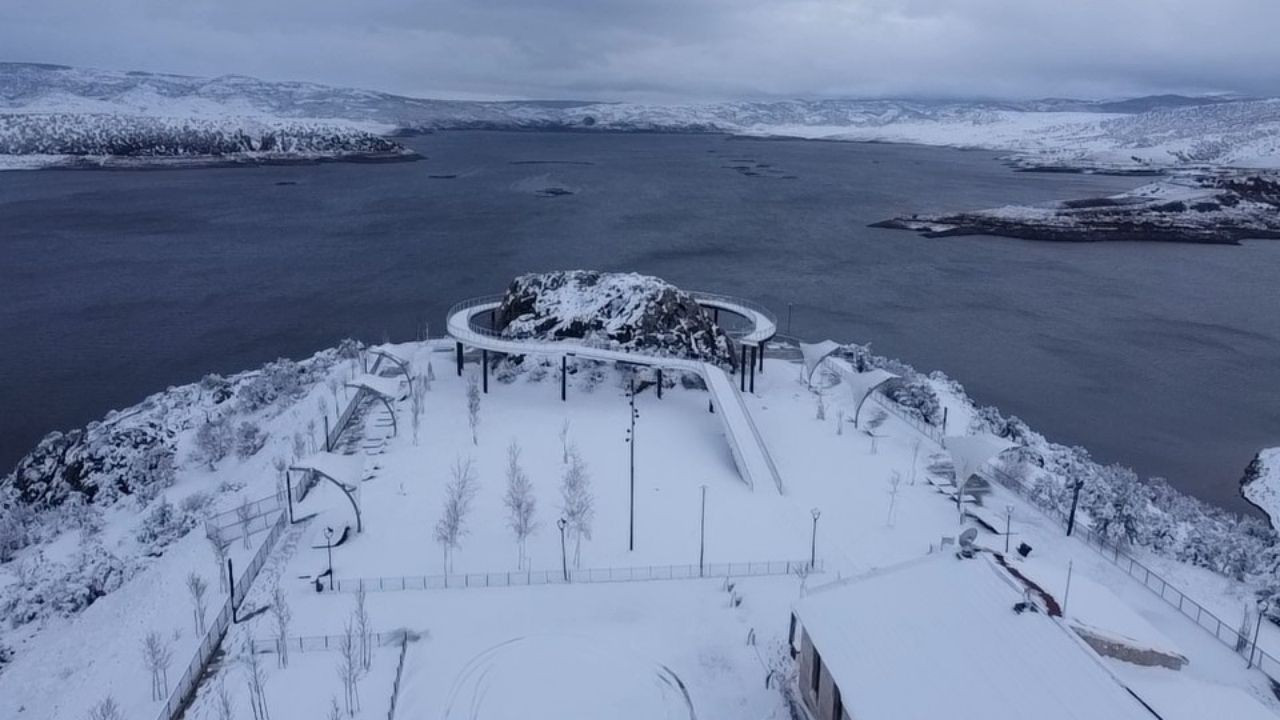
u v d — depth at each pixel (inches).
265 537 2603.3
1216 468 4013.3
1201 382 5157.5
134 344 5689.0
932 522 2746.1
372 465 3134.8
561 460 3184.1
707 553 2518.5
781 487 2945.4
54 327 6038.4
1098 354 5649.6
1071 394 4918.8
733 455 3198.8
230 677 1942.7
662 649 2050.9
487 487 2945.4
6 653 2196.1
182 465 3580.2
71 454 3538.4
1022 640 1470.2
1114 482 3277.6
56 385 4948.3
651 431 3491.6
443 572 2394.2
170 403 4323.3
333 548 2527.1
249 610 2212.1
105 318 6284.5
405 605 2225.6
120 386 4945.9
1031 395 4891.7
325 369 4616.1
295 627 2128.4
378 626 2128.4
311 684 1916.8
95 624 2288.4
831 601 1721.2
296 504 2827.3
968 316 6530.5
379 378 3570.4
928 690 1437.0
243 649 2044.8
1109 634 1590.8
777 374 4338.1
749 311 4505.4
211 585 2349.9
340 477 2615.7
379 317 6314.0
